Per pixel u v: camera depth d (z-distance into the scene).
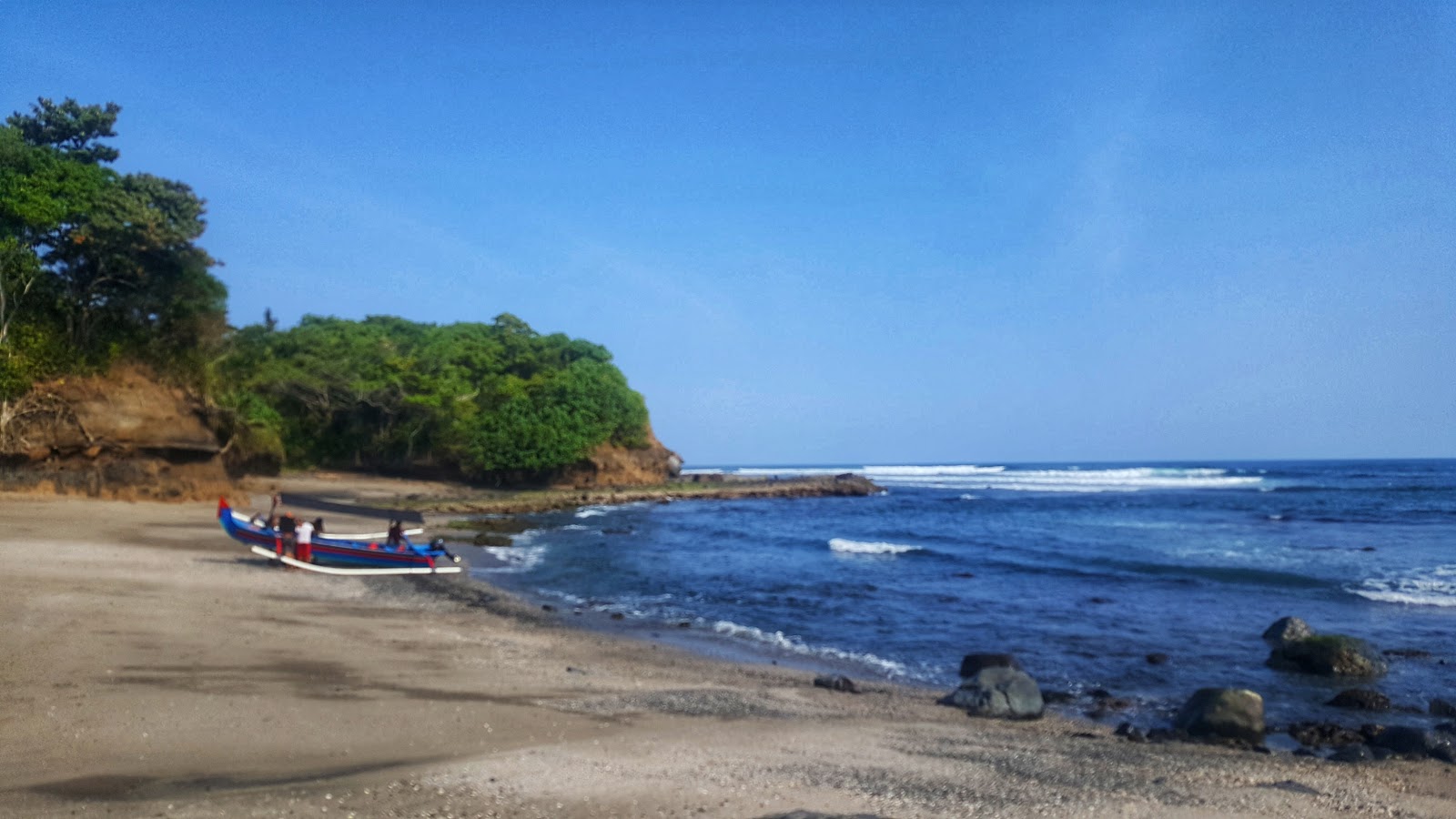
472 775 7.35
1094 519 51.91
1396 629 18.55
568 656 14.70
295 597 18.83
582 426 80.50
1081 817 6.82
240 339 53.06
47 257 36.91
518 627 17.56
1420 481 98.56
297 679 11.35
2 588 16.33
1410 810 7.44
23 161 36.47
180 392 40.62
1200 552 33.22
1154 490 86.06
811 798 7.06
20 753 7.61
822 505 69.62
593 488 80.19
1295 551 33.19
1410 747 10.22
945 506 67.38
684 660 15.23
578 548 34.97
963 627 19.02
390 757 8.06
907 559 31.72
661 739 9.15
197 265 40.72
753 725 10.15
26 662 11.05
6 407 33.88
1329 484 92.62
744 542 37.94
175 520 31.75
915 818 6.61
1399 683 14.26
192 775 7.17
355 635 14.98
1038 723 11.76
